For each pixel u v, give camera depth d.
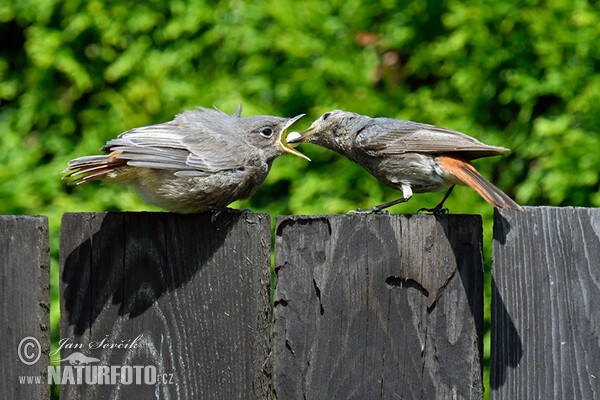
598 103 10.85
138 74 13.02
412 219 5.20
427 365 5.17
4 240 5.29
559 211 5.19
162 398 5.30
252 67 12.23
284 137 7.15
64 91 13.53
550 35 11.10
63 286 5.38
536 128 11.01
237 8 12.61
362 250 5.20
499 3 11.37
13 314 5.29
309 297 5.23
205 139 6.29
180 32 12.79
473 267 5.21
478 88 11.80
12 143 13.32
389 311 5.19
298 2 12.34
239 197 6.55
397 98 12.14
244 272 5.28
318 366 5.20
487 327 10.46
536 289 5.20
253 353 5.24
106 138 13.04
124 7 12.91
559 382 5.12
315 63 12.16
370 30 12.48
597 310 5.09
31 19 13.16
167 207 6.45
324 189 11.95
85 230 5.39
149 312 5.33
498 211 5.31
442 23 12.11
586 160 10.85
